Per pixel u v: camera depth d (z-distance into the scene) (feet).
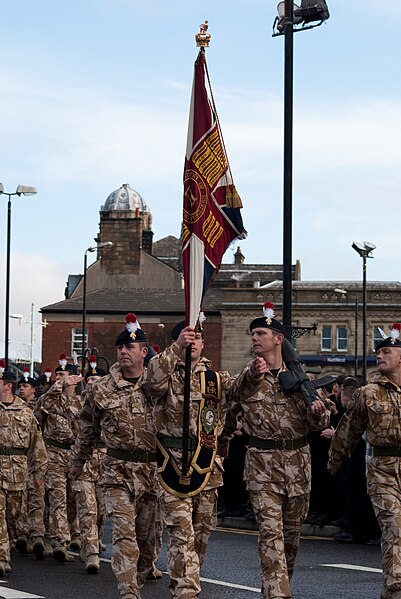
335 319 320.70
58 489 59.93
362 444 67.56
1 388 57.77
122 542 41.11
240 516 80.23
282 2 76.74
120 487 42.19
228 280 367.45
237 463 79.97
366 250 197.77
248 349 320.50
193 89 40.27
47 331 329.72
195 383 39.65
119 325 328.70
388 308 320.91
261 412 40.57
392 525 40.60
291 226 73.51
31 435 58.03
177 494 38.52
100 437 44.70
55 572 54.08
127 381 43.06
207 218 39.81
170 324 326.65
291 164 73.77
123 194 382.22
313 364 319.68
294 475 40.50
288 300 73.26
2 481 56.95
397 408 41.37
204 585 48.03
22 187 174.50
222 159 40.40
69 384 61.00
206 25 40.22
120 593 40.75
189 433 39.19
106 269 358.43
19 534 61.93
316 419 40.37
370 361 319.47
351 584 48.78
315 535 72.74
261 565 39.70
